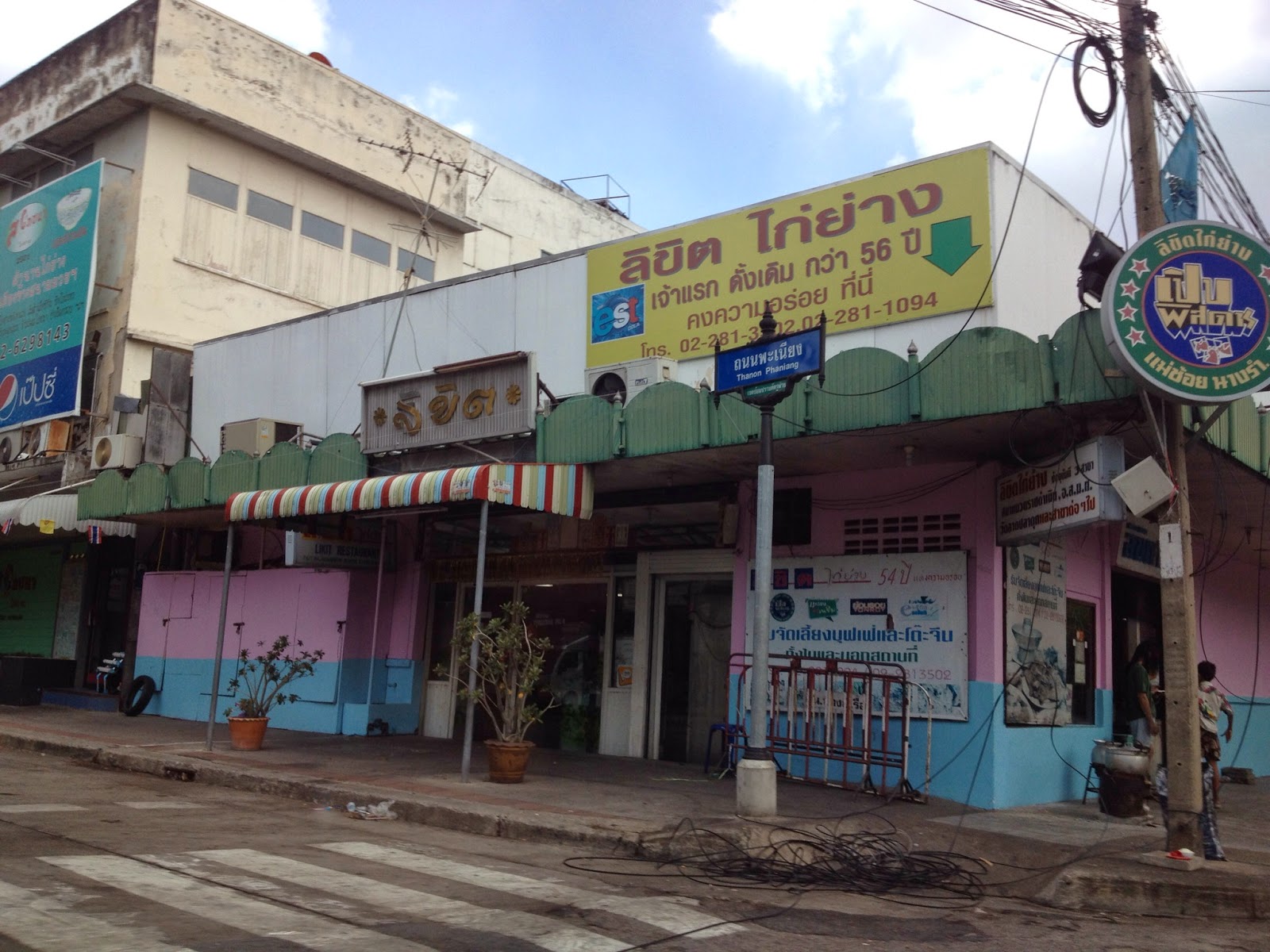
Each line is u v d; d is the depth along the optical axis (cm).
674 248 1337
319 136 2311
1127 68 875
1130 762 1052
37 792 1048
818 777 1152
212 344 1931
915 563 1141
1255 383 800
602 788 1106
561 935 570
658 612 1392
